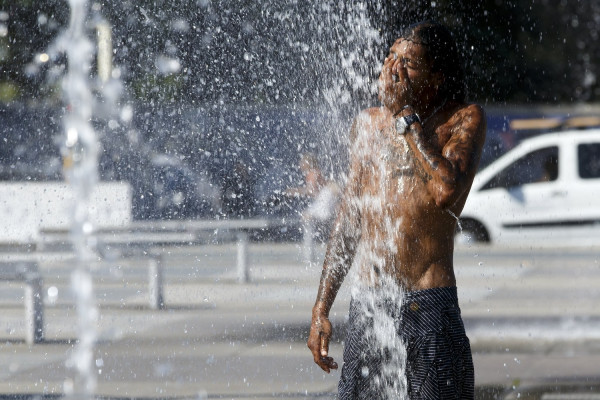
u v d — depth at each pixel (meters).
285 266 32.16
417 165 7.72
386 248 7.93
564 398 13.71
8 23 42.41
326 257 8.45
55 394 13.96
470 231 41.19
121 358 16.64
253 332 19.23
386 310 7.90
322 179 21.22
